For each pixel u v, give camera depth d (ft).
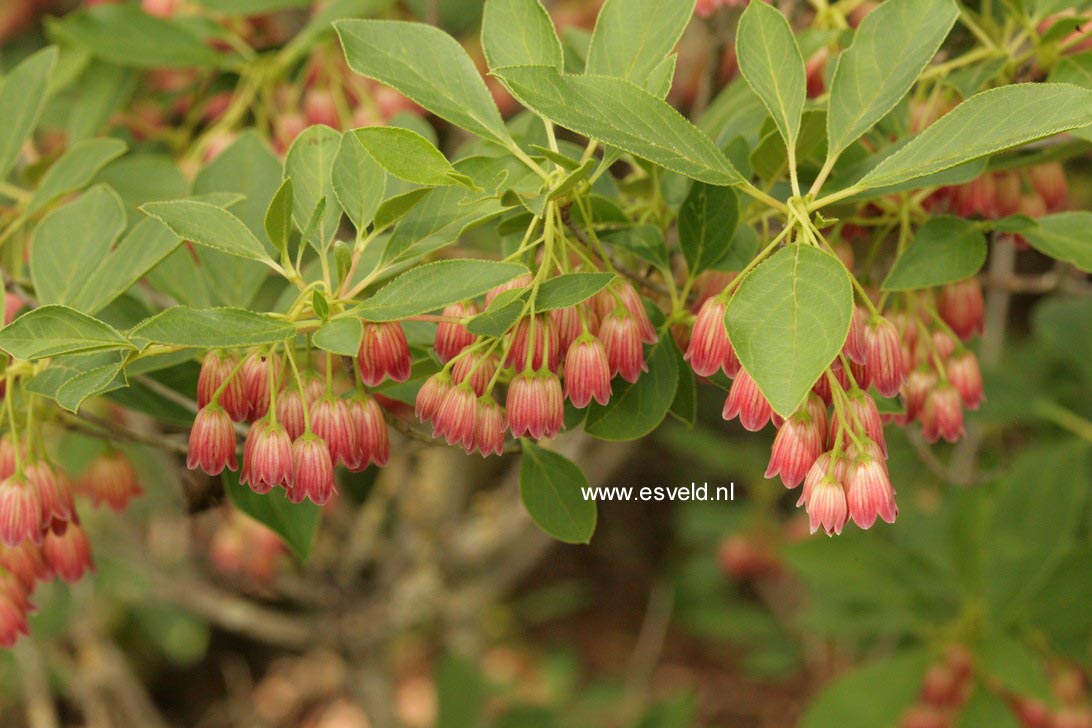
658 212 1.46
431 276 1.23
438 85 1.30
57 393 1.23
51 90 1.73
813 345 1.16
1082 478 1.84
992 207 1.44
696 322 1.25
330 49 1.66
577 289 1.25
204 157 1.70
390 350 1.27
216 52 1.69
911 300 1.41
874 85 1.28
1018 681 1.79
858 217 1.45
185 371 1.51
